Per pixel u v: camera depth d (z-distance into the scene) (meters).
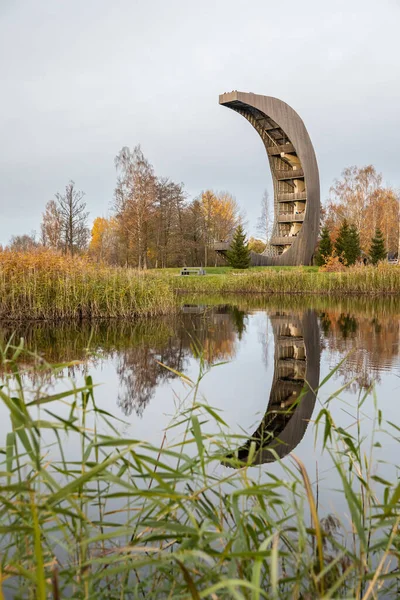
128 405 4.88
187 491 2.60
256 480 2.97
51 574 1.62
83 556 1.68
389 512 1.67
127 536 2.29
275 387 5.80
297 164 43.34
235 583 1.13
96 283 13.97
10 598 1.88
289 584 1.92
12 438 1.69
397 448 3.61
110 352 8.20
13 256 13.22
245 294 26.25
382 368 6.77
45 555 1.97
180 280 29.30
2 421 4.29
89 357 7.61
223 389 5.69
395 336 10.17
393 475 3.11
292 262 42.03
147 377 6.30
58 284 13.20
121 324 12.45
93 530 2.21
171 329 11.52
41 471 1.47
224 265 50.94
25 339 9.51
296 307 17.88
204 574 1.68
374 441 3.77
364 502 2.36
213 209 54.53
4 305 12.89
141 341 9.48
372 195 49.88
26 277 13.02
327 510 2.65
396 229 53.16
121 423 4.22
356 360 7.46
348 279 25.47
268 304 19.39
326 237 43.19
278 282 27.06
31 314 12.98
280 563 2.10
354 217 49.88
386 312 15.55
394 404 4.88
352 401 5.05
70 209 33.03
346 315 14.68
